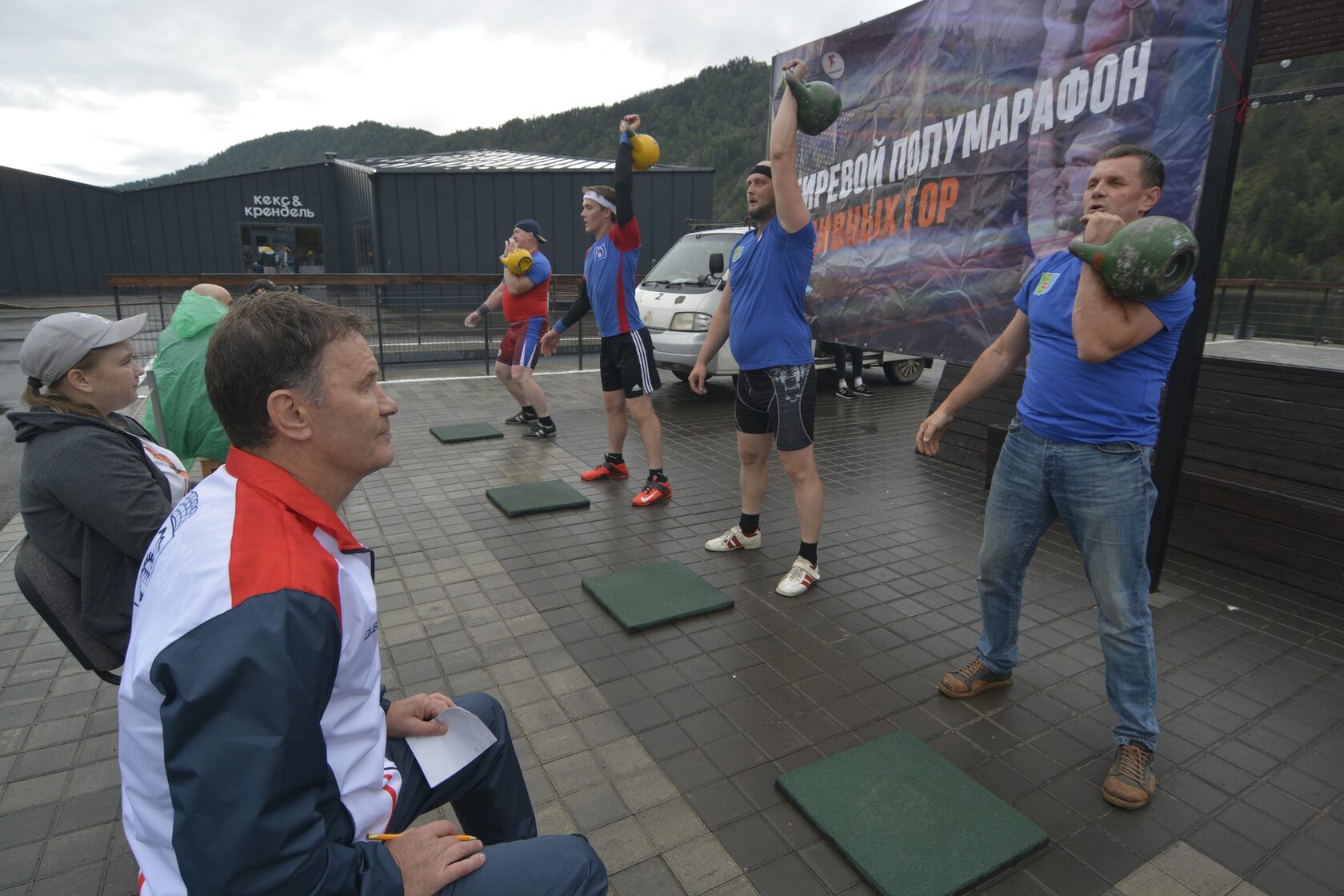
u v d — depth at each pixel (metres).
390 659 3.04
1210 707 2.74
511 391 6.87
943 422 2.66
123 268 22.39
